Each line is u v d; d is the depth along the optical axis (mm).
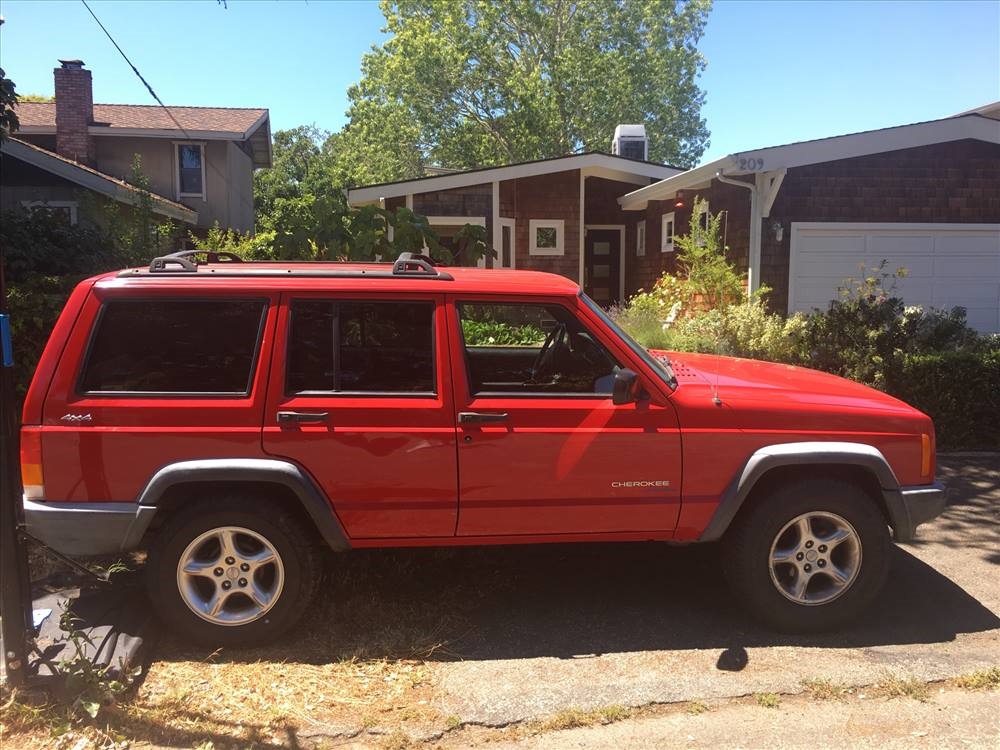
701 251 10891
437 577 4371
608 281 16812
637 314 10906
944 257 10633
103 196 16281
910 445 3770
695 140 35531
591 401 3621
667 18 32938
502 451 3533
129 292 3457
